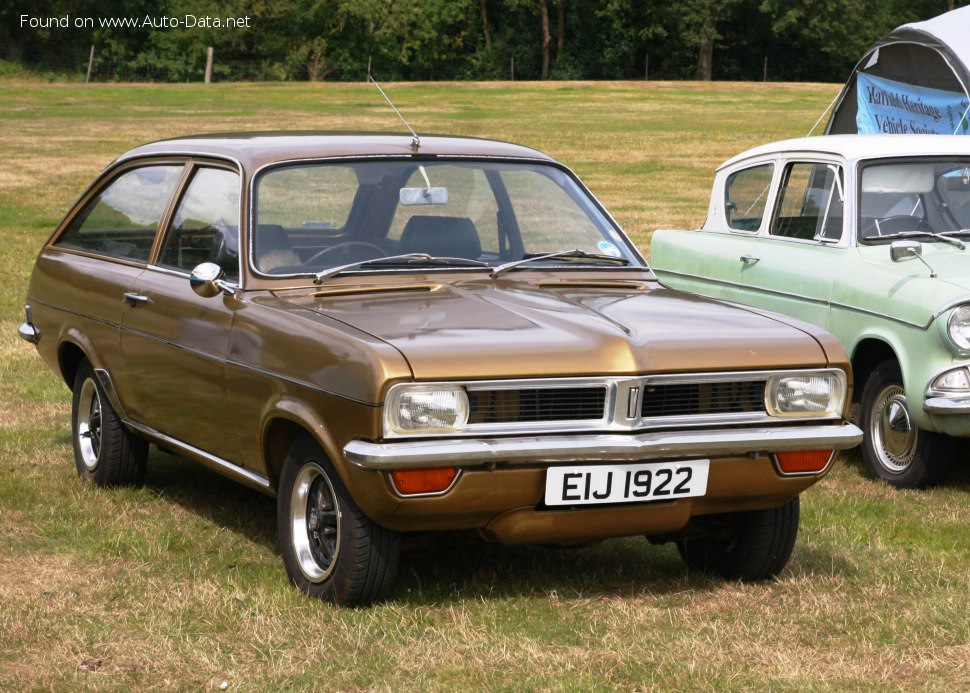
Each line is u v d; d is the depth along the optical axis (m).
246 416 4.93
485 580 5.08
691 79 78.88
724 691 3.98
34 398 8.55
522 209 5.69
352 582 4.55
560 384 4.37
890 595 5.02
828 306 7.48
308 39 72.88
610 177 25.77
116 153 28.44
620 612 4.71
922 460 6.87
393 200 5.47
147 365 5.69
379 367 4.22
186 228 5.68
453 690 3.95
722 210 8.96
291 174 5.41
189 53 70.19
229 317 5.06
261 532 5.71
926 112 12.96
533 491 4.39
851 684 4.09
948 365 6.64
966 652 4.39
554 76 77.81
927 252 7.35
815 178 8.06
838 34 74.12
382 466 4.18
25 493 6.27
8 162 26.52
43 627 4.46
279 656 4.20
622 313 4.87
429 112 42.69
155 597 4.78
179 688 3.96
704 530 5.06
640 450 4.38
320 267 5.21
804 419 4.72
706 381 4.55
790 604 4.88
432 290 5.14
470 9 78.50
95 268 6.27
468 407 4.30
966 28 12.60
